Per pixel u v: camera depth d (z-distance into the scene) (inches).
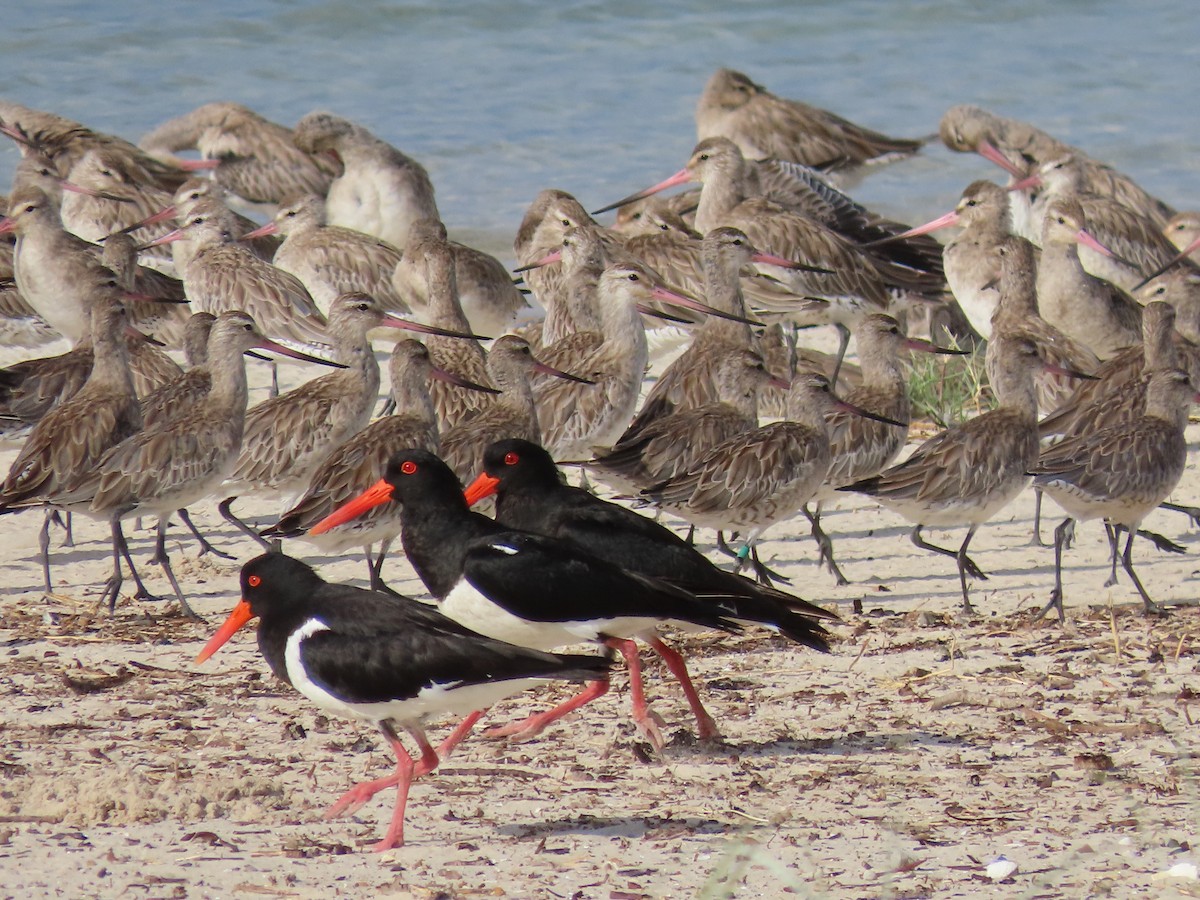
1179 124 1418.6
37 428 625.6
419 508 455.8
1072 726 447.8
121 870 349.7
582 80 1473.9
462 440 635.5
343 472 589.9
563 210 952.9
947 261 938.1
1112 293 878.4
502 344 655.8
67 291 879.1
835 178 1226.0
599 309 834.8
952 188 1314.0
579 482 756.6
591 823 382.9
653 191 1008.2
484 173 1285.7
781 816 385.1
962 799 396.2
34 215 874.1
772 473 594.6
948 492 577.0
